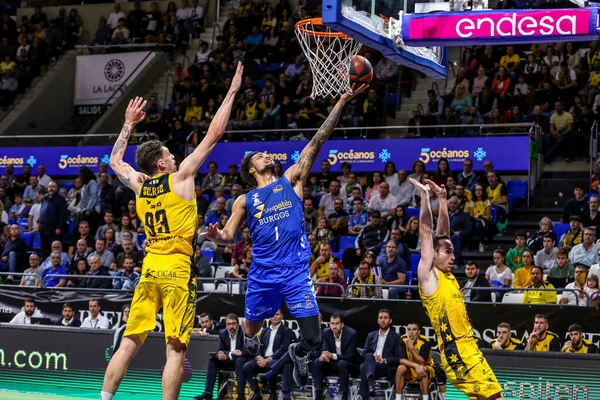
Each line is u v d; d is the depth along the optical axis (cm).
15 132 2144
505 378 1021
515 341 1062
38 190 1706
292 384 1093
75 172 1844
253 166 653
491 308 1084
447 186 1473
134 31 2314
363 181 1599
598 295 1078
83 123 2270
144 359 1160
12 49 2359
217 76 2027
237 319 1090
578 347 1017
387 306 1116
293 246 630
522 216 1509
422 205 739
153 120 1938
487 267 1352
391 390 1037
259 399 1061
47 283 1386
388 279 1239
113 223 1627
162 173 615
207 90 1981
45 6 2539
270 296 638
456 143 1571
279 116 1806
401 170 1536
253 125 1823
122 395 1153
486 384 716
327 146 1661
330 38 905
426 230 734
